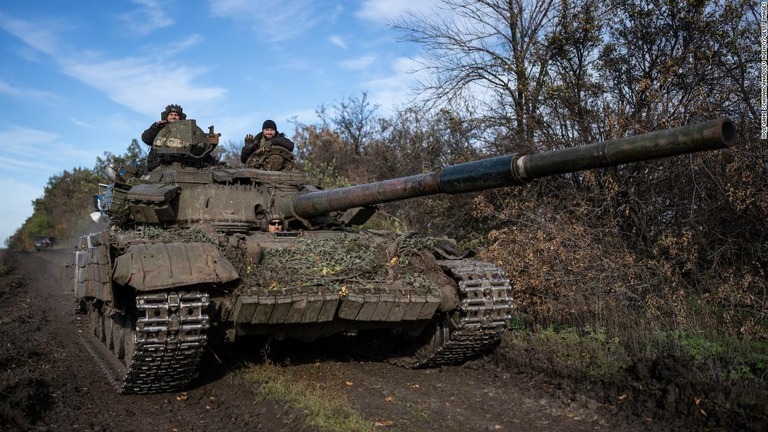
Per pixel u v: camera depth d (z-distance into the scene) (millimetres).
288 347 10461
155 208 9305
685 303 10102
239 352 10070
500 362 9375
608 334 9914
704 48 11984
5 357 9938
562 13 13852
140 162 12250
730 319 9828
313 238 9477
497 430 6520
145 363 7629
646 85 11844
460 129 15484
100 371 9586
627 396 7277
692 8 12062
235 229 9562
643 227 11836
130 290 8000
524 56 15070
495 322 8844
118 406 7777
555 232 11453
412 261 9055
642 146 5449
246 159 12531
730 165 10094
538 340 9961
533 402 7453
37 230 51719
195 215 9742
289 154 12078
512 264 11617
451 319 8906
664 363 7684
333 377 8734
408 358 9562
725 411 6508
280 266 8359
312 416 6684
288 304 7777
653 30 12750
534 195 13055
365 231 10359
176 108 12297
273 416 6930
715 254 10641
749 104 10789
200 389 8438
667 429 6309
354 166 21812
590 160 5809
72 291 11516
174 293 7527
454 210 15500
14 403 7328
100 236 9156
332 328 8719
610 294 10797
